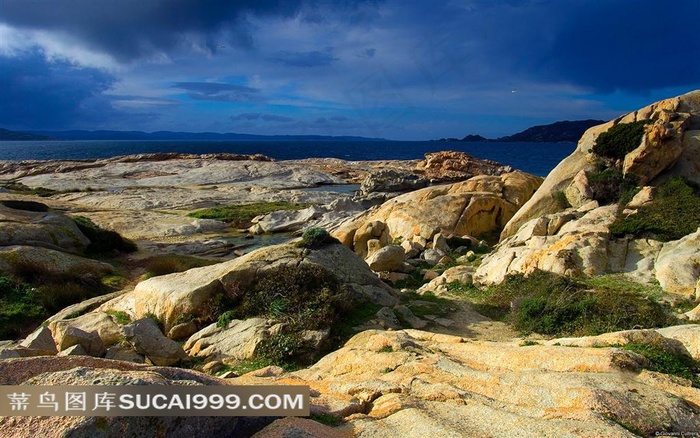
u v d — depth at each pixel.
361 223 28.56
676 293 13.62
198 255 29.14
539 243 18.41
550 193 24.34
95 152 185.75
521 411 5.69
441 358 8.17
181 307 13.29
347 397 6.57
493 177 29.59
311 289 13.62
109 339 12.25
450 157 72.00
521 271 16.81
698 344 8.00
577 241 17.06
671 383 6.48
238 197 54.06
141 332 11.09
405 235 25.80
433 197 28.64
